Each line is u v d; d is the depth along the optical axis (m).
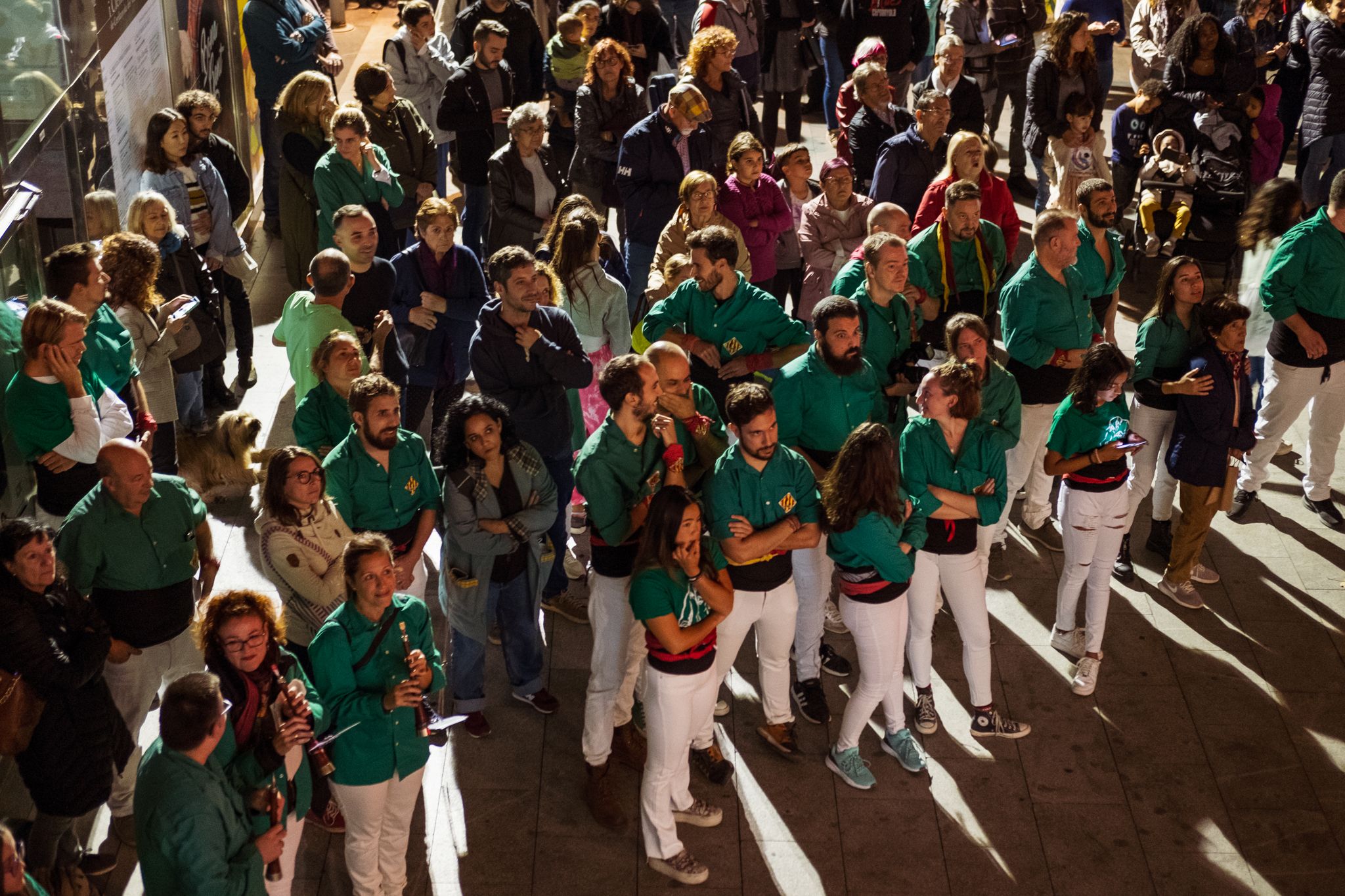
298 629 4.97
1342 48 10.02
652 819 4.93
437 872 4.96
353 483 5.11
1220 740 5.77
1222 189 9.19
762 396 4.78
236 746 4.03
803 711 5.81
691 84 8.26
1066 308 6.53
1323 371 6.88
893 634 5.20
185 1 8.70
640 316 8.22
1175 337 6.39
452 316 6.80
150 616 4.81
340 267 6.11
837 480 4.98
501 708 5.80
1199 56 9.39
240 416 6.95
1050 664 6.21
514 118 8.13
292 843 4.36
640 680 5.54
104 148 6.86
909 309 6.18
